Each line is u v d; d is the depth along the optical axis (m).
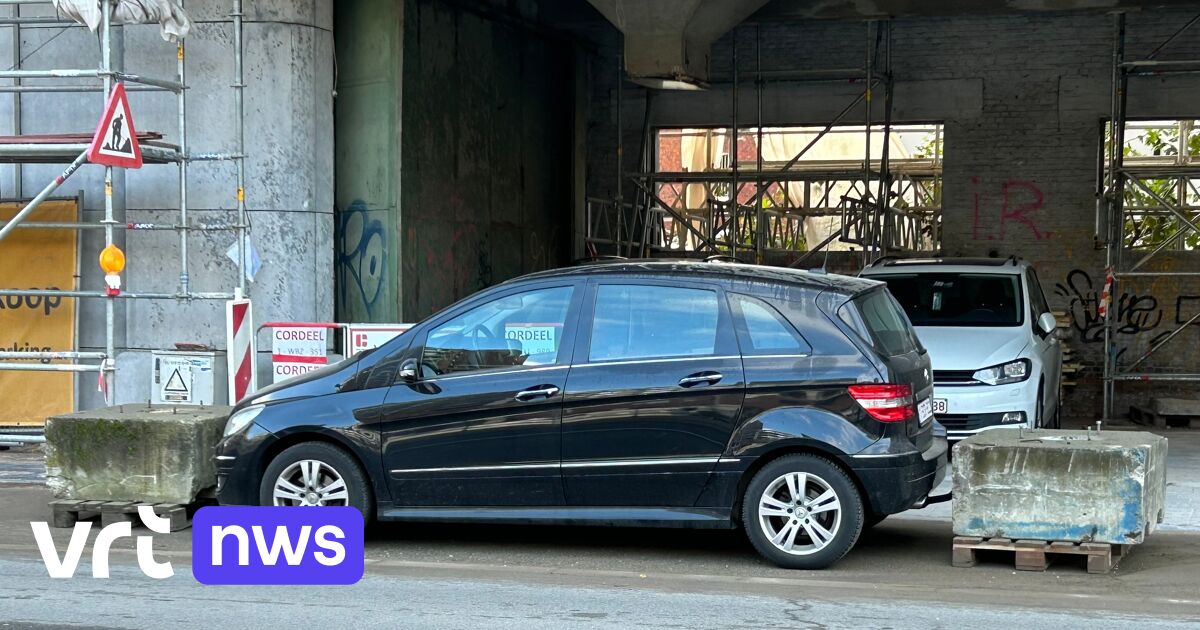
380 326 11.51
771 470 7.59
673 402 7.67
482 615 6.61
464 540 8.69
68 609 6.75
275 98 12.96
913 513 9.51
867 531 8.90
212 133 12.95
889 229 19.95
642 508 7.76
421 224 15.40
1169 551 8.21
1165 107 18.17
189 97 12.95
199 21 12.90
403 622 6.47
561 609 6.74
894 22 19.00
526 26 18.20
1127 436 8.15
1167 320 18.16
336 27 14.27
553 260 19.61
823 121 19.30
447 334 8.13
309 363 11.66
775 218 23.28
